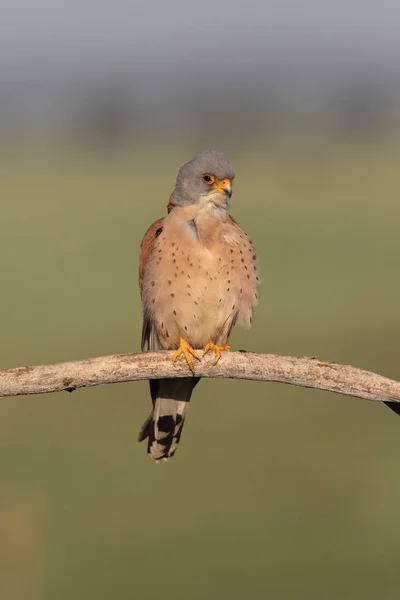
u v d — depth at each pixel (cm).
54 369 604
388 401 614
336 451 1408
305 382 621
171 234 706
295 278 2712
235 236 709
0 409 1590
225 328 716
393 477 1312
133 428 1485
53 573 1046
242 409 1642
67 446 1404
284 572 1038
